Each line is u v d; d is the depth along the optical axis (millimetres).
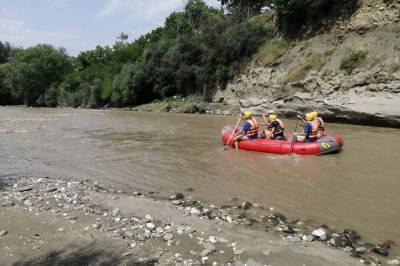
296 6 30969
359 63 23016
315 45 29016
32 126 24016
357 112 20812
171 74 44219
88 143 16375
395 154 12242
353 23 26031
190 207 7664
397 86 19938
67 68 77688
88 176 10531
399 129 18625
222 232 6312
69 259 5352
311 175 9961
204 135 18203
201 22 43750
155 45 49688
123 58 62188
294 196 8297
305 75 26969
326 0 28938
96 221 6797
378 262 5301
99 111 44406
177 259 5332
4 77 77125
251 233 6281
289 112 26250
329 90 24031
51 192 8719
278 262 5281
